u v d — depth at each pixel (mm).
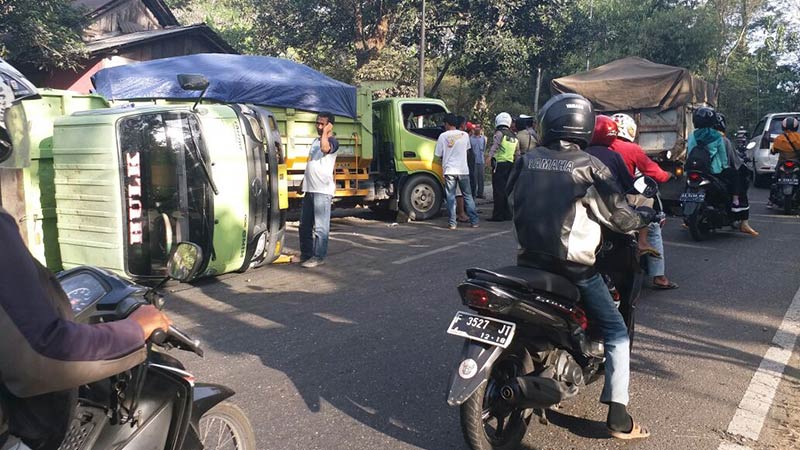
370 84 13844
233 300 6715
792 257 8430
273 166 7859
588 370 3975
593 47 32281
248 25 31156
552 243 3600
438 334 5617
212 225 7113
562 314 3586
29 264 1789
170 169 6840
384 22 23375
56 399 1971
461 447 3771
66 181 6898
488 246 9398
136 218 6715
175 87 10500
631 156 5656
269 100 10648
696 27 32500
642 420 4082
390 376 4750
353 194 11734
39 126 6961
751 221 11453
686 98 12391
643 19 33094
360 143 11617
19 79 6379
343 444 3799
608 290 3871
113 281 2451
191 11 33969
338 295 6855
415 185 12211
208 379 4707
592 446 3783
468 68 23500
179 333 2434
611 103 12867
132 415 2373
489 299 3377
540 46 24250
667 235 10070
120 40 20062
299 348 5309
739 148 18500
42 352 1757
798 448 3730
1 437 1836
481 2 22094
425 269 7961
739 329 5727
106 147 6617
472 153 14555
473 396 3326
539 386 3469
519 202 3734
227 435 3164
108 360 1933
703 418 4098
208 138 7078
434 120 13062
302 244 8398
